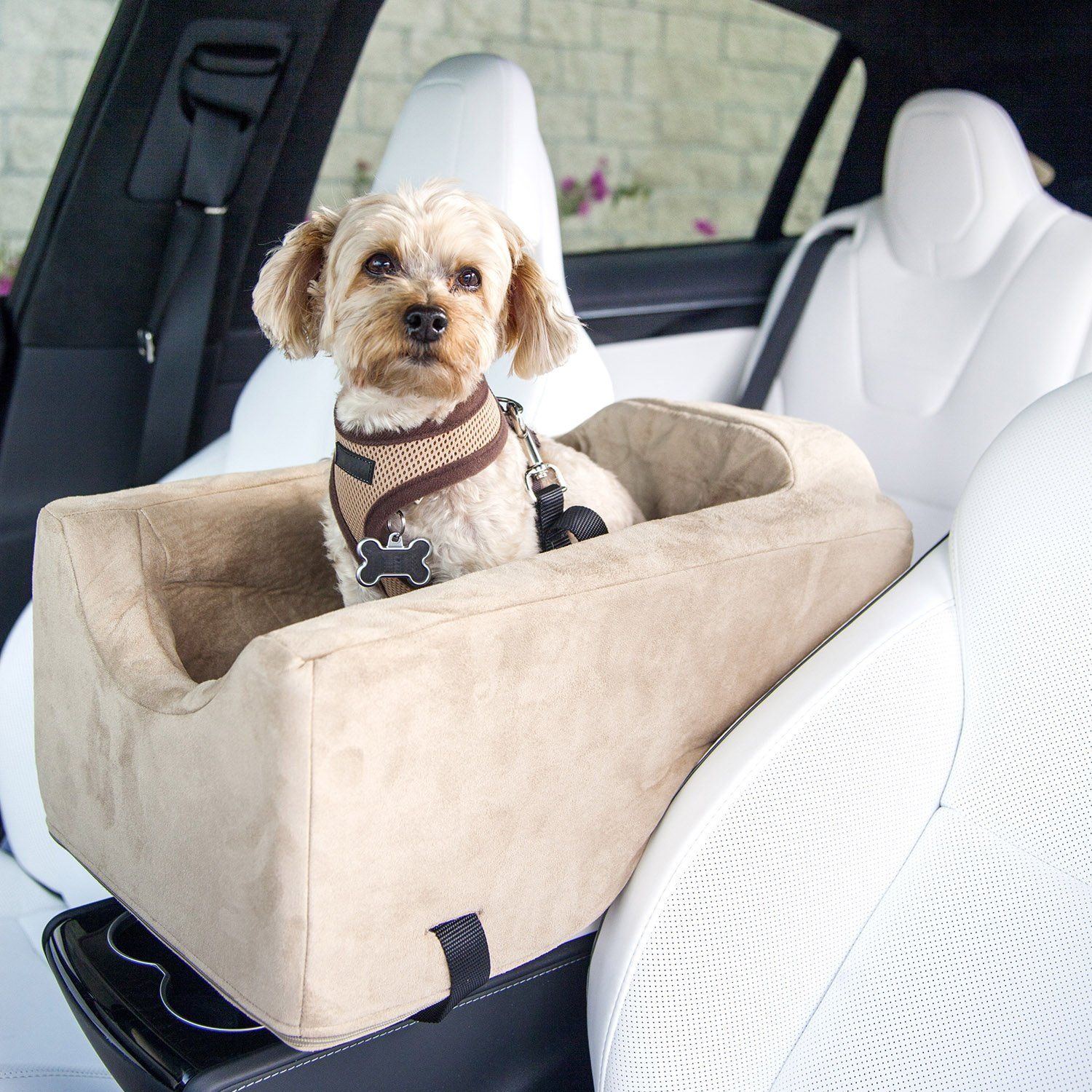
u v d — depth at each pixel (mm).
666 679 1302
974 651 1337
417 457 1523
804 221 3562
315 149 2633
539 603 1158
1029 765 1246
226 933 1118
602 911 1348
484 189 1976
